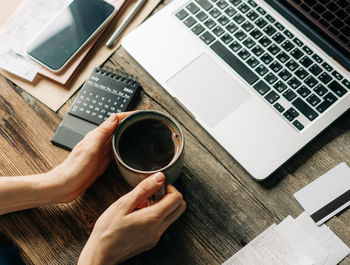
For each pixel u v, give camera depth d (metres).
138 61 0.66
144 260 0.57
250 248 0.56
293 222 0.57
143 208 0.52
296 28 0.65
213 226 0.58
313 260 0.54
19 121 0.65
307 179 0.59
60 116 0.65
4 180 0.57
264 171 0.58
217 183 0.60
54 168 0.58
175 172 0.51
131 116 0.51
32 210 0.60
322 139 0.61
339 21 0.63
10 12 0.73
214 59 0.65
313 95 0.60
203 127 0.61
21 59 0.68
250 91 0.62
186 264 0.56
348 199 0.57
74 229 0.59
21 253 0.58
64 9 0.69
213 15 0.67
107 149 0.58
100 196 0.60
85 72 0.68
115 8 0.71
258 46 0.64
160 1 0.73
